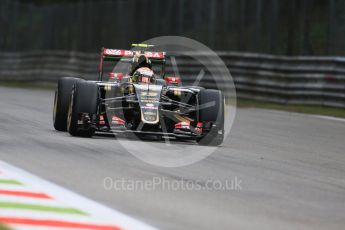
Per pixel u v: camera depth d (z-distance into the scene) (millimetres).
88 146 30984
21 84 106812
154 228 17281
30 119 43656
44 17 128625
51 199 19734
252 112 59906
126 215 18484
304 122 52656
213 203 20859
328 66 65562
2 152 28062
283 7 78312
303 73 67375
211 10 84562
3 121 41281
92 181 22859
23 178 22391
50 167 25016
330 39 67875
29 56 113875
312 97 66625
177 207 19938
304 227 18641
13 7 128750
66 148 30016
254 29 80500
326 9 74438
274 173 27375
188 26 90125
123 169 25625
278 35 75875
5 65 118000
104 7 110375
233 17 84125
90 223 17422
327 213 20609
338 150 37156
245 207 20656
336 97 64375
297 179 26328
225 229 17797
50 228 16828
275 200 21984
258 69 72000
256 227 18250
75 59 104938
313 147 37844
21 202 19188
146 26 98688
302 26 73000
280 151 35062
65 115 36219
